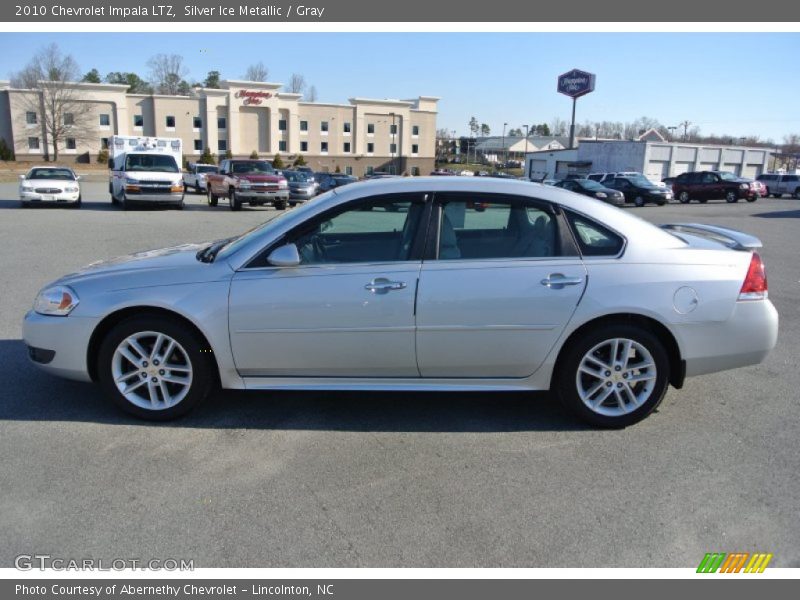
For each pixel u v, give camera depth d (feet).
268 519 9.80
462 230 12.83
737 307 12.80
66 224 52.70
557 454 12.02
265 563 8.86
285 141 250.37
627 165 181.27
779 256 39.93
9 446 12.01
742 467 11.59
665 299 12.51
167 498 10.32
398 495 10.53
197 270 12.83
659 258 12.70
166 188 69.41
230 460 11.62
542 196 12.89
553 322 12.51
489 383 13.03
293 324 12.49
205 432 12.77
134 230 48.85
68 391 14.75
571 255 12.67
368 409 14.11
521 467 11.51
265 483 10.83
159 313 12.78
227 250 13.43
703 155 184.85
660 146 177.99
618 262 12.60
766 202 118.42
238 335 12.57
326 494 10.52
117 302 12.59
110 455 11.72
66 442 12.21
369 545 9.25
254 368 12.86
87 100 231.30
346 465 11.50
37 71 234.38
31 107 231.30
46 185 69.31
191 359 12.84
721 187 114.01
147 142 80.28
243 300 12.46
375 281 12.41
